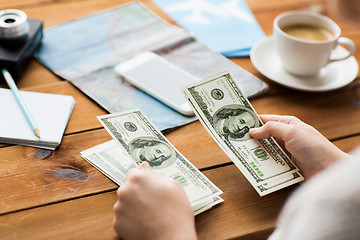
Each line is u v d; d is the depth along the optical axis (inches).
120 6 56.7
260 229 31.7
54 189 33.5
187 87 39.1
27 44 45.1
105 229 31.0
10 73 43.7
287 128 34.7
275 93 46.0
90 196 33.3
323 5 60.9
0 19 44.4
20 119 38.7
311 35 47.6
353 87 48.0
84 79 44.9
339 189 19.6
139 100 42.9
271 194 34.3
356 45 53.4
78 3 56.7
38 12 54.1
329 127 42.2
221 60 49.4
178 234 28.0
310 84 46.4
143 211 28.7
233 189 34.7
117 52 49.2
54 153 36.6
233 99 39.3
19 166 35.1
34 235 30.1
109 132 35.5
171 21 55.4
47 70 46.1
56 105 40.9
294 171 34.8
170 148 36.0
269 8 59.6
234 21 56.4
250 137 36.9
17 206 31.9
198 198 32.3
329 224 19.5
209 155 37.9
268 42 51.4
